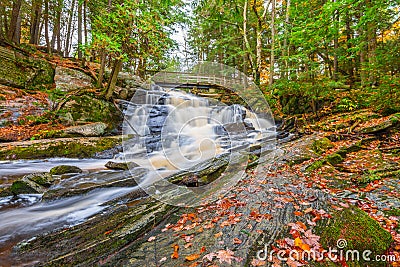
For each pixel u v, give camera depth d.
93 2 7.15
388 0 5.96
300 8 9.77
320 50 10.60
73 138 6.33
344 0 6.10
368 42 8.29
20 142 5.63
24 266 1.85
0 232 2.47
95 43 6.44
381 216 2.62
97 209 2.94
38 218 2.78
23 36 19.67
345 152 5.14
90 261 1.75
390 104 6.55
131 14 5.96
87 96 8.75
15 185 3.40
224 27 15.03
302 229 1.90
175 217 2.28
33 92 8.91
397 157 4.59
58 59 12.52
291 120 8.43
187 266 1.54
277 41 11.26
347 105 8.28
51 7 14.77
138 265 1.61
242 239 1.81
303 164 4.34
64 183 3.80
